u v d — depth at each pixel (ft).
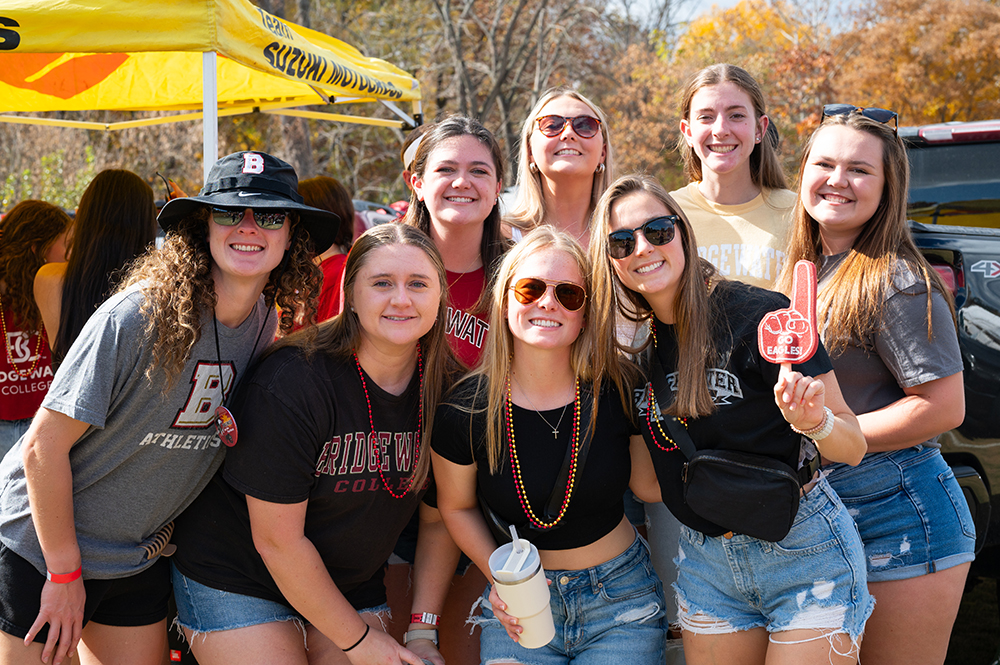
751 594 7.18
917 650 7.79
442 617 9.36
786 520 6.66
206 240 7.18
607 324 7.50
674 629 9.61
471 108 73.15
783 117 81.51
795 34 95.86
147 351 6.84
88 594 7.40
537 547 7.73
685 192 11.09
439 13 76.33
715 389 6.96
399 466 7.64
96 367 6.72
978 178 12.68
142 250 10.55
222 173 7.19
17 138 51.42
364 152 80.38
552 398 7.66
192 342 6.89
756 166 10.77
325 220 7.66
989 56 85.30
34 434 6.79
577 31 83.46
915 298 7.45
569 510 7.52
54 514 6.85
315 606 7.25
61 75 16.72
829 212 8.03
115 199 10.37
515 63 81.05
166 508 7.50
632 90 84.02
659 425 7.34
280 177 7.34
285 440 6.99
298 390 7.07
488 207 9.84
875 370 7.77
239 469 7.06
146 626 8.06
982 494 9.71
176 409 7.11
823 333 7.97
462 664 9.30
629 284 7.29
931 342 7.36
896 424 7.47
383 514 7.66
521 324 7.39
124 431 7.04
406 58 77.97
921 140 12.93
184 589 7.77
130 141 55.06
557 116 10.58
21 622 7.13
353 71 14.39
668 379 7.34
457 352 9.50
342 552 7.63
